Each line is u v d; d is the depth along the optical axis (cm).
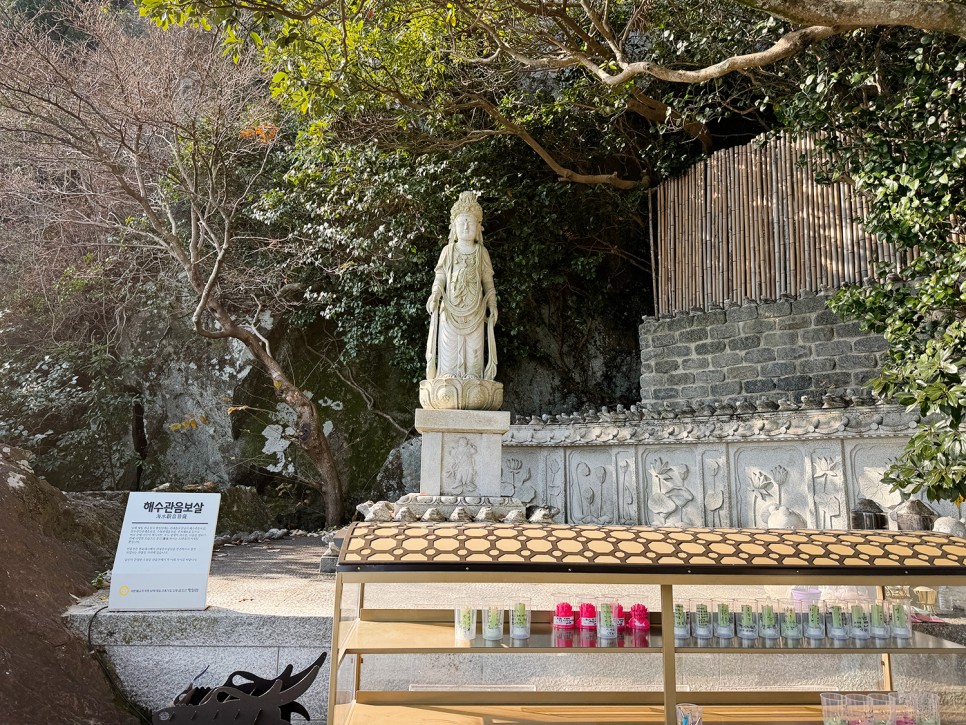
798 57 820
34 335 1252
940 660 457
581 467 1013
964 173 536
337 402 1305
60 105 973
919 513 588
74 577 577
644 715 371
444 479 714
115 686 479
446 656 466
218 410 1261
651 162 1139
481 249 768
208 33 1061
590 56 925
